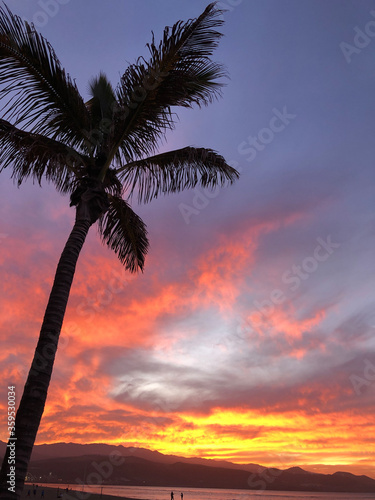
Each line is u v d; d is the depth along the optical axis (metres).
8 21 7.24
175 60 7.85
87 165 8.49
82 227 7.59
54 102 8.00
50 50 7.56
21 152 8.12
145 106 8.24
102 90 10.17
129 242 10.26
